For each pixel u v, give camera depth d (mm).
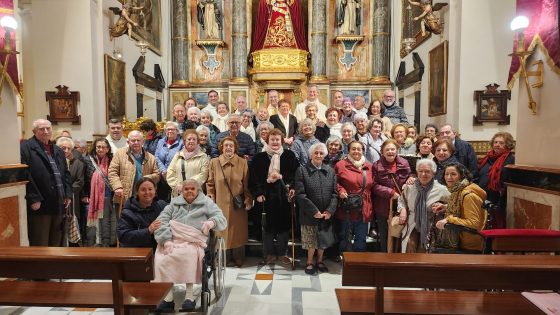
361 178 4531
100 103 7227
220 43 11312
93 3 6992
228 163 4715
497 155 4645
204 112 5785
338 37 11109
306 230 4566
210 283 4293
